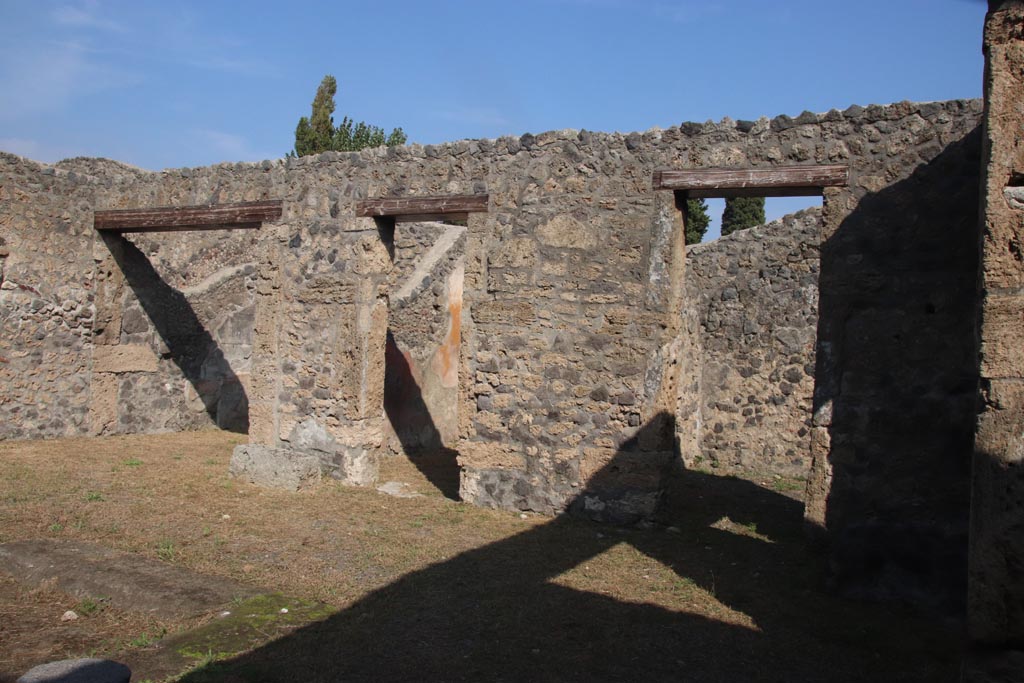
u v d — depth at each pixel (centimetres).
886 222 674
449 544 720
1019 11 368
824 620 577
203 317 1373
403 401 1216
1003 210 365
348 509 834
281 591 581
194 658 457
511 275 870
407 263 1341
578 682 456
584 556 700
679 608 585
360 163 975
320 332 995
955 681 482
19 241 1120
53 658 458
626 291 817
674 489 1038
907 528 623
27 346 1132
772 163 745
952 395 624
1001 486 354
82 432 1198
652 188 807
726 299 1270
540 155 862
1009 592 349
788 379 1226
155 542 683
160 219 1140
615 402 817
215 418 1391
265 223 1040
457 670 463
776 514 930
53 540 666
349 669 457
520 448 857
